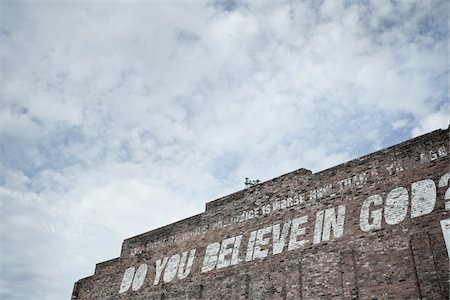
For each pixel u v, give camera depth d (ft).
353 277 56.54
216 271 72.79
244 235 72.38
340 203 62.95
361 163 63.26
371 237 57.47
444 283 49.19
